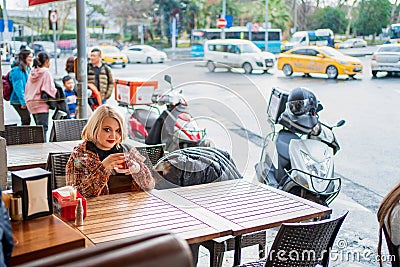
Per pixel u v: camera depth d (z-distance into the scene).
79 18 5.47
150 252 1.21
